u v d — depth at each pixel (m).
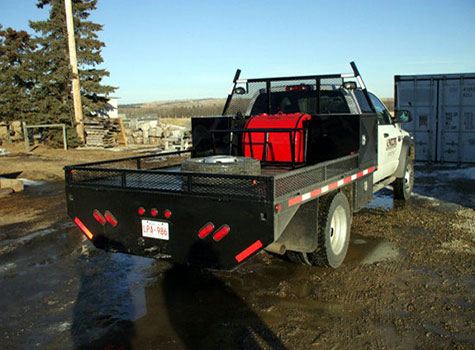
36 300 4.36
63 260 5.60
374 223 7.02
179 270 5.14
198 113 105.25
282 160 5.85
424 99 13.96
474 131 13.36
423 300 4.14
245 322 3.80
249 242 3.70
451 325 3.66
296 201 3.93
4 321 3.92
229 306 4.13
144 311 4.07
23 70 25.98
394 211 7.81
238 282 4.71
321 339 3.47
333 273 4.89
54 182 12.24
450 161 13.91
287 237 4.69
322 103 6.36
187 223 3.99
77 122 24.17
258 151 5.97
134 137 27.28
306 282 4.66
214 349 3.37
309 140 5.79
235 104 7.04
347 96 6.14
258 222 3.62
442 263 5.14
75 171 4.76
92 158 18.34
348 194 5.48
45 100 25.20
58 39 27.41
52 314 4.04
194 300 4.29
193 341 3.50
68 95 26.39
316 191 4.35
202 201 3.88
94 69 29.16
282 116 5.89
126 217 4.39
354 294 4.32
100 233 4.63
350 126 5.50
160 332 3.66
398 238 6.18
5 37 29.11
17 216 8.12
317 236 4.67
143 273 5.08
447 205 8.23
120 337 3.59
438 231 6.48
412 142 8.79
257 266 5.19
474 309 3.95
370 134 5.98
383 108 7.73
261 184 3.59
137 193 4.26
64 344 3.50
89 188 4.61
